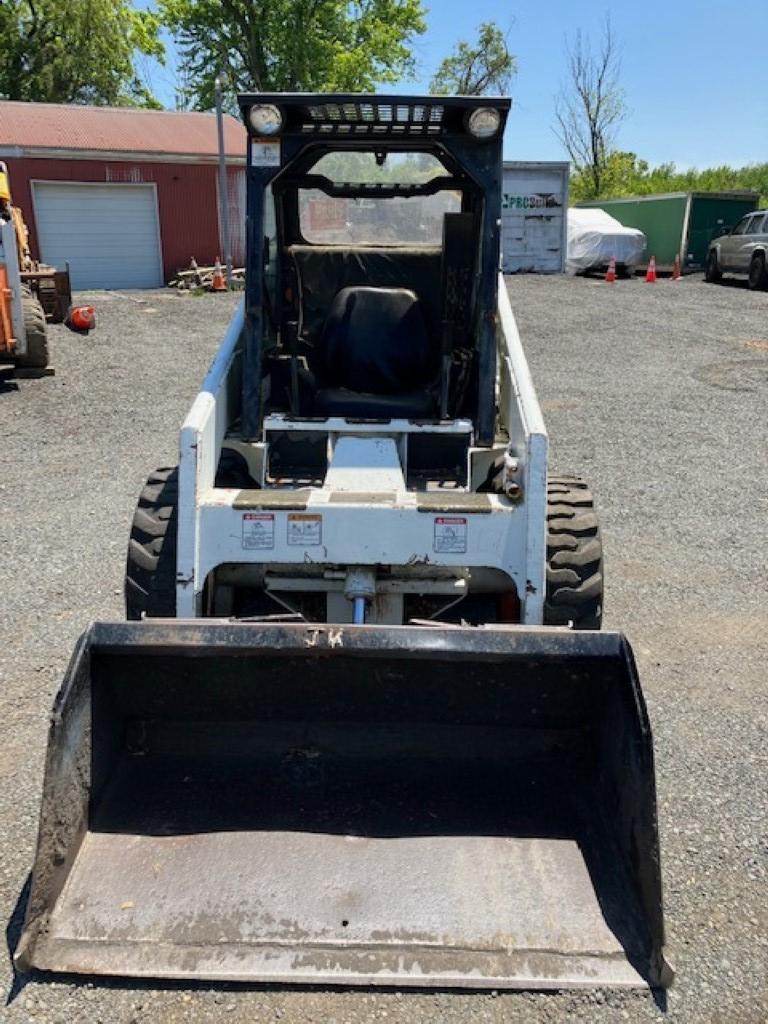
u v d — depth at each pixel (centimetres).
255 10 3541
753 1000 250
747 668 435
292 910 260
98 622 277
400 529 346
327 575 360
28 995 245
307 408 436
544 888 266
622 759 270
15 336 1022
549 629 277
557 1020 240
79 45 3528
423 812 289
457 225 430
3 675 415
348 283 470
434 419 413
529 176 2475
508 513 345
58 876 258
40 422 895
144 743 307
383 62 3822
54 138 2280
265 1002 245
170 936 254
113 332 1444
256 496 354
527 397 374
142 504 388
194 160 2383
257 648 275
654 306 1797
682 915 281
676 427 898
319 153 446
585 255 2489
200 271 2272
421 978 246
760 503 676
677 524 629
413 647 273
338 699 302
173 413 936
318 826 284
